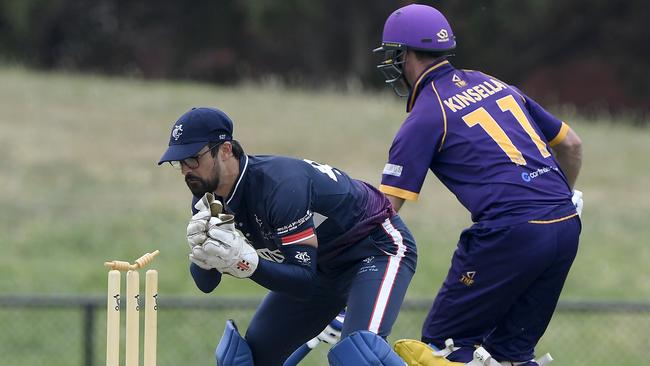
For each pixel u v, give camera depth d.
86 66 114.44
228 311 35.25
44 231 44.38
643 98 113.88
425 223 47.28
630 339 36.62
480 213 17.86
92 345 29.03
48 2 100.44
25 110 62.66
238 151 16.81
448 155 18.17
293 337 19.64
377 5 103.19
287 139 58.69
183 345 34.34
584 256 44.94
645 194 54.56
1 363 33.53
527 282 17.81
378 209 18.22
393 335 34.06
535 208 17.62
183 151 16.19
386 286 17.86
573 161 19.86
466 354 18.34
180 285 39.31
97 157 55.09
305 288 16.56
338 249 18.16
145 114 63.81
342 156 56.25
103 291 39.22
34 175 51.56
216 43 111.88
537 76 115.25
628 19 109.19
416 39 18.61
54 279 39.75
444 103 18.28
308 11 93.94
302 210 16.67
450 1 92.00
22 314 35.81
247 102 68.38
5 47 109.94
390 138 60.25
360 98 73.56
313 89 99.94
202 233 15.62
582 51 113.31
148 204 48.41
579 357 35.66
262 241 17.59
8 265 40.78
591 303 29.09
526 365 18.86
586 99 114.69
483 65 105.81
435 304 18.58
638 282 42.44
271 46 109.62
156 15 112.06
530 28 101.56
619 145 64.25
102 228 45.06
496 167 17.84
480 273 17.84
